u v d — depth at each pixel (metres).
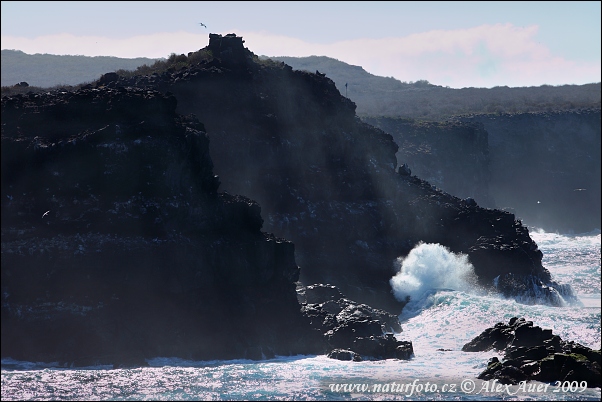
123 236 174.38
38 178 178.12
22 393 141.12
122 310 168.00
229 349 173.00
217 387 147.88
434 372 161.00
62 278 167.62
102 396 140.88
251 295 182.12
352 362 169.50
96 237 172.62
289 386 149.50
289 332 181.75
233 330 175.88
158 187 181.00
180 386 147.88
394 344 176.38
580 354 156.38
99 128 185.75
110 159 180.12
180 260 175.50
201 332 173.62
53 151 179.50
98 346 163.38
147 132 184.75
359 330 180.25
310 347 180.25
